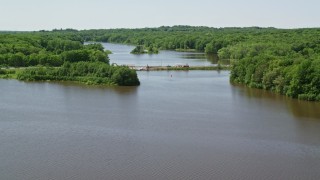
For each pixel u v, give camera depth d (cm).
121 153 9888
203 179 8562
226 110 14238
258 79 18900
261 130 11850
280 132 11681
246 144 10625
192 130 11756
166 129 11825
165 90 18100
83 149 10112
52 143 10525
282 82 17338
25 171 8825
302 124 12481
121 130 11669
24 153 9812
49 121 12544
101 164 9219
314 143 10756
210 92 17738
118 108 14350
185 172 8875
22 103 14975
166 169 9006
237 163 9400
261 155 9894
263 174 8850
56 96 16400
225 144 10606
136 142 10662
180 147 10344
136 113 13638
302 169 9119
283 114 13712
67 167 9038
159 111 13962
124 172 8831
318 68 16112
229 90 18300
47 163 9238
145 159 9538
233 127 12119
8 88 18112
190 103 15312
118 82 19288
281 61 18475
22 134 11219
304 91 16150
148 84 19800
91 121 12581
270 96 16875
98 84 19462
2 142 10544
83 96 16475
